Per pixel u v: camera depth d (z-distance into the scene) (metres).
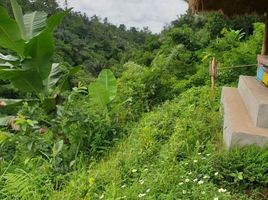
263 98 3.96
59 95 5.61
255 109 3.91
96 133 4.92
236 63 7.37
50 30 5.46
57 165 4.21
